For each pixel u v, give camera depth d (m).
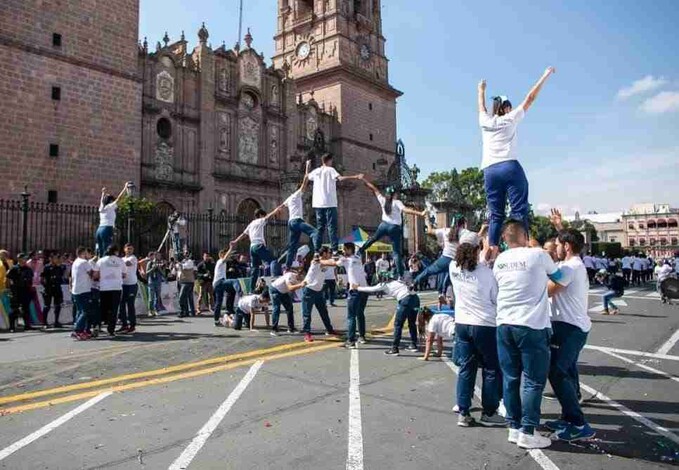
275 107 40.94
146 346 10.51
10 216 23.66
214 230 33.31
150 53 32.44
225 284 14.12
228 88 37.41
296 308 18.45
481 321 5.55
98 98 27.62
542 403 6.56
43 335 12.48
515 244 5.34
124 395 6.84
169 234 23.45
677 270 26.09
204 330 12.96
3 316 13.82
